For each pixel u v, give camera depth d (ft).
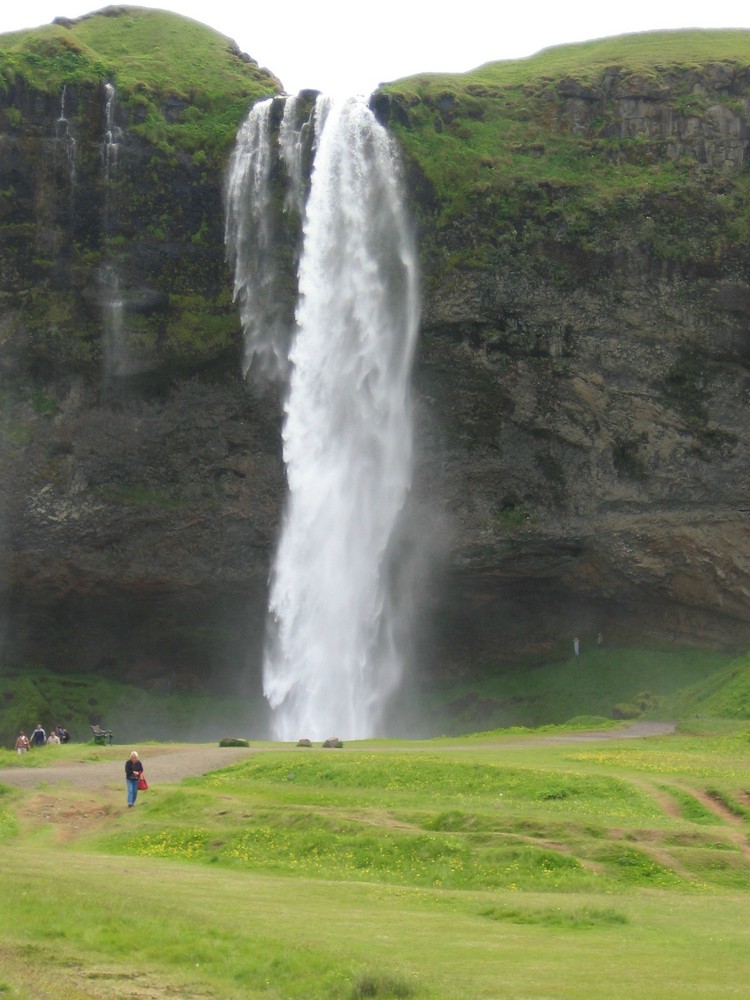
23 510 192.03
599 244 185.57
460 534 193.67
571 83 194.90
